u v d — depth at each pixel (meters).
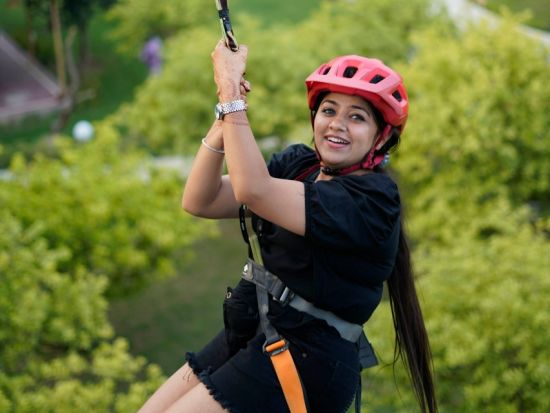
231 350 3.53
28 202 18.09
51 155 32.47
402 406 13.84
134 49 41.28
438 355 13.55
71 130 37.28
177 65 25.55
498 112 20.28
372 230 3.10
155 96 26.11
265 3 51.94
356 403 3.54
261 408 3.17
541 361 12.81
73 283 17.00
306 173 3.56
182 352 21.67
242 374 3.21
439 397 13.95
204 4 40.28
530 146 20.62
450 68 21.17
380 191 3.13
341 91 3.16
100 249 18.12
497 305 13.17
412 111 20.50
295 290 3.22
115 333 22.36
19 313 14.33
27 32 46.59
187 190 3.46
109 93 40.56
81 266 16.73
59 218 17.95
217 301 23.97
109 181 19.20
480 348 12.95
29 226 17.88
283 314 3.24
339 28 31.39
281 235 3.20
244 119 3.02
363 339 3.59
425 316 14.09
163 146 28.14
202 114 25.41
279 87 25.59
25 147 32.91
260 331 3.36
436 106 20.33
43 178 18.59
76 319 15.91
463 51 21.72
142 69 42.69
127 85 41.31
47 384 16.48
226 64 3.05
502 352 13.42
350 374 3.29
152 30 41.19
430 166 20.70
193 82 25.39
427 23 33.12
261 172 3.00
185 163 26.59
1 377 13.42
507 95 20.22
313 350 3.22
